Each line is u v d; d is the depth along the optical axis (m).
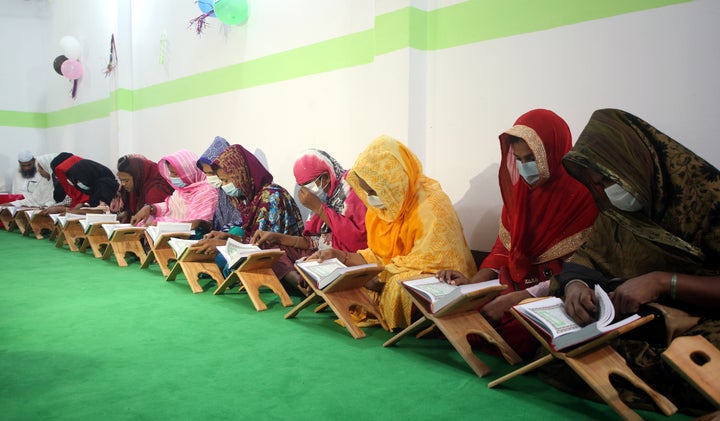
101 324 3.07
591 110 3.14
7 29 9.95
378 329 3.01
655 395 1.84
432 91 3.95
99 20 8.27
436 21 3.90
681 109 2.81
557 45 3.26
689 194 2.07
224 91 5.93
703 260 2.03
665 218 2.12
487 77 3.62
